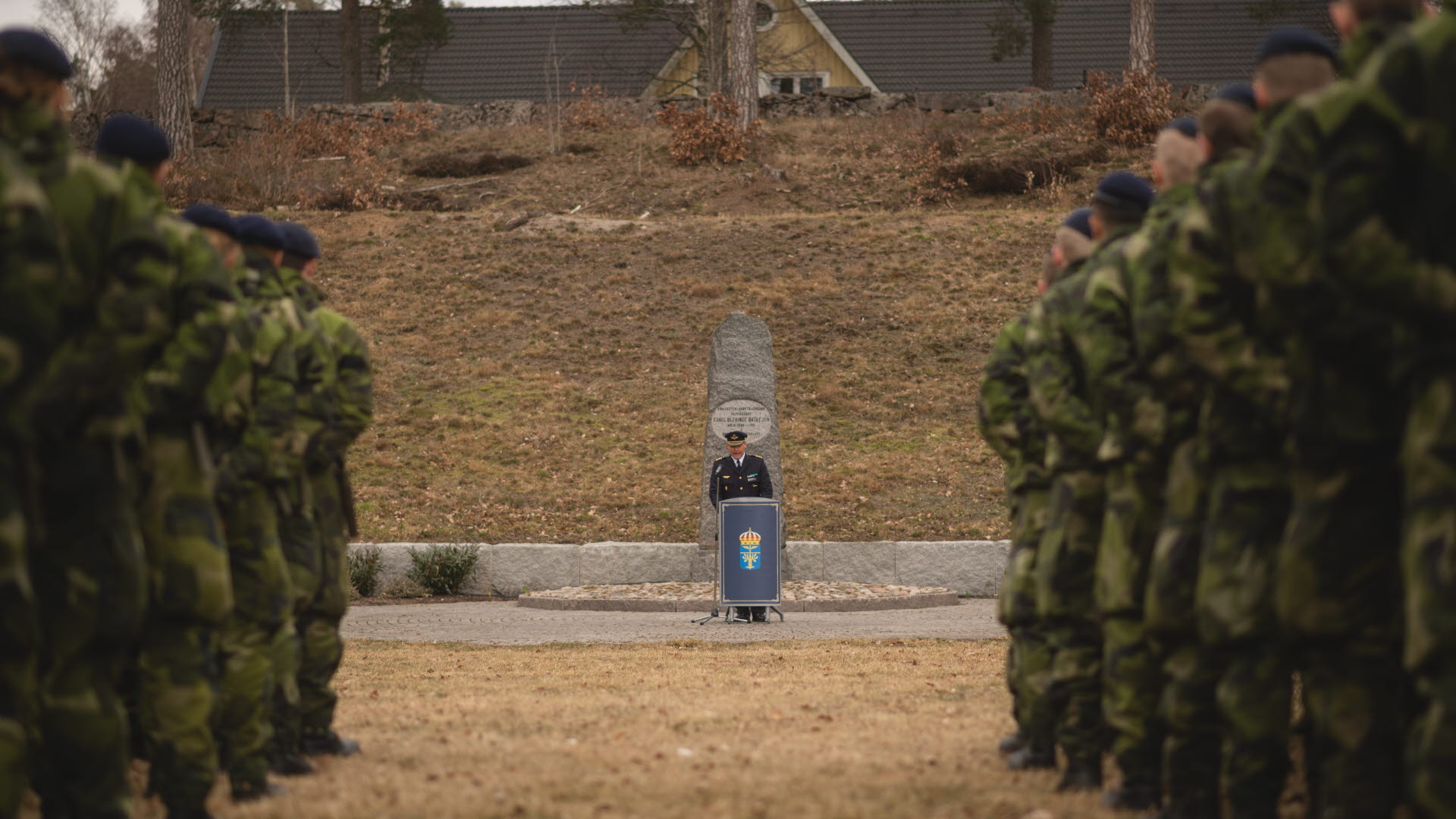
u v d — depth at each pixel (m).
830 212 45.94
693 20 66.50
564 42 76.62
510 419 34.00
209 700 6.90
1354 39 5.00
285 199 45.94
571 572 27.23
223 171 47.16
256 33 74.50
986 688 13.10
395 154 51.06
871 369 36.34
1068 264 8.91
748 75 52.00
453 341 37.81
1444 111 4.14
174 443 6.67
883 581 27.48
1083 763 7.86
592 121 53.50
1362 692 5.30
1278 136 5.12
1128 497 7.11
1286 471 5.96
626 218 45.41
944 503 30.33
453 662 15.93
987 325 38.22
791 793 7.62
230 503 7.70
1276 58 6.23
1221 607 5.97
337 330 9.91
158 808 7.37
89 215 5.64
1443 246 4.26
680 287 40.31
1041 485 8.97
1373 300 4.38
